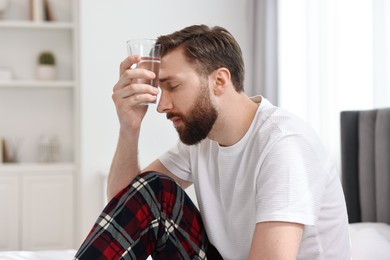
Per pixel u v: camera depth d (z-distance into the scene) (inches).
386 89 103.2
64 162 158.4
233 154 59.6
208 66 57.9
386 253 78.8
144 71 56.2
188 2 146.5
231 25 149.0
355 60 110.4
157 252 62.6
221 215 62.9
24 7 157.8
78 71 148.6
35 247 148.5
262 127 57.4
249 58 148.5
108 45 142.3
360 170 104.0
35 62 158.6
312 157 53.9
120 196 60.4
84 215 141.4
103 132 142.1
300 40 131.4
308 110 125.4
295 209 50.2
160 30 144.9
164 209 61.3
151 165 72.6
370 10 107.1
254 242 50.8
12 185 147.1
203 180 64.2
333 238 58.0
